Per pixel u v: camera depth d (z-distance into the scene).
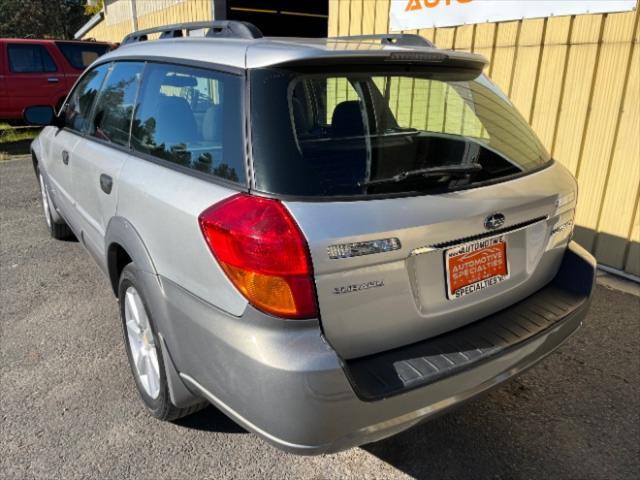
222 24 2.65
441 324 2.12
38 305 3.90
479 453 2.53
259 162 1.92
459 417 2.77
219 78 2.19
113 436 2.58
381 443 2.59
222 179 2.06
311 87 2.07
